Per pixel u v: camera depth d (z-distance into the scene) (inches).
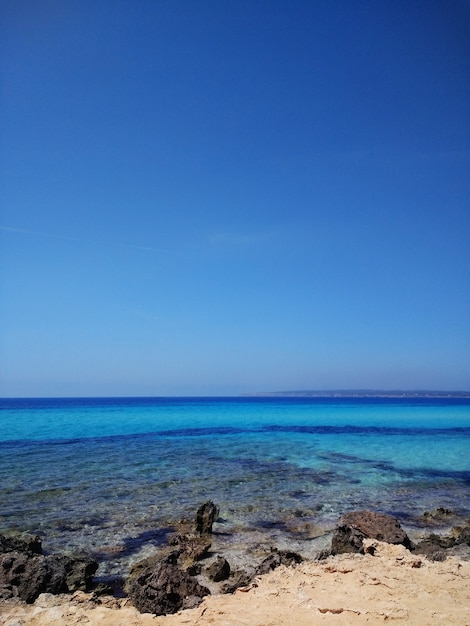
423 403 6259.8
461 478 910.4
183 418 2795.3
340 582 336.8
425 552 446.3
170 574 324.8
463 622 263.1
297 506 664.4
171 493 736.3
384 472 958.4
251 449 1309.1
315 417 2947.8
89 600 322.7
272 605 295.4
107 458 1103.6
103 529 545.3
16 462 1029.8
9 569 343.3
